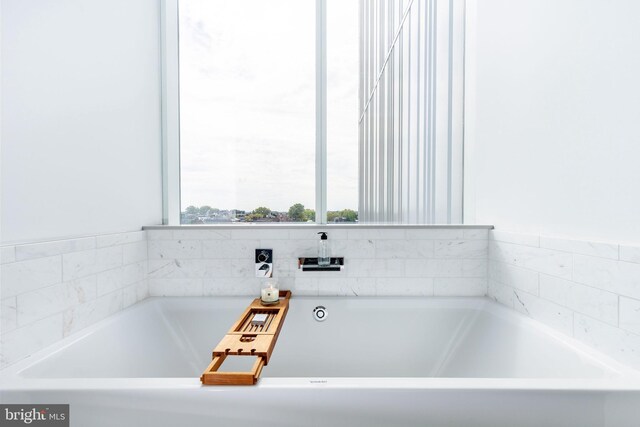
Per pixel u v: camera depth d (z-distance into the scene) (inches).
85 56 50.0
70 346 43.6
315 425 32.1
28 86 40.2
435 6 78.7
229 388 32.6
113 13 57.0
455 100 78.2
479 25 70.5
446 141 78.5
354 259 68.4
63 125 45.8
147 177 68.3
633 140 35.9
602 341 39.6
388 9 78.6
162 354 58.0
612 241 38.6
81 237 48.9
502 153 62.4
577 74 43.8
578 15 43.4
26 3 39.8
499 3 62.7
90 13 51.2
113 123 57.1
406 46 78.9
